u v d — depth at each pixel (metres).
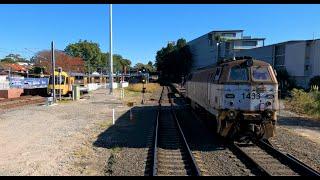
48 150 13.54
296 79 59.03
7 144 14.59
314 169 10.78
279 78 58.88
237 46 90.38
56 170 10.74
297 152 13.38
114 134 17.31
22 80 52.84
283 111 28.45
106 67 131.25
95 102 37.09
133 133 17.66
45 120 22.19
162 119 23.42
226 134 14.74
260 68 14.62
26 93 46.22
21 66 94.62
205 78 19.52
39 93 49.81
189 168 10.91
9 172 10.45
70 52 123.56
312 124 21.41
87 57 124.50
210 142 15.18
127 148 13.97
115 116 25.05
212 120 17.64
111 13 50.66
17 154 12.84
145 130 18.62
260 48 70.19
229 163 11.55
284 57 62.09
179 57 112.69
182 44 122.25
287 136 16.77
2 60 123.50
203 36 105.62
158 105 34.62
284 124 21.25
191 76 28.22
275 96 14.43
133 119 23.33
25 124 20.28
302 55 57.59
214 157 12.43
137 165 11.22
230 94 14.44
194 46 114.94
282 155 12.06
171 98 44.00
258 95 14.35
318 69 55.62
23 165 11.30
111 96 46.75
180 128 18.30
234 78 14.50
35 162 11.70
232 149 13.72
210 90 17.36
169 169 10.81
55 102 35.16
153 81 118.94
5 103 32.22
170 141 15.48
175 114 26.19
